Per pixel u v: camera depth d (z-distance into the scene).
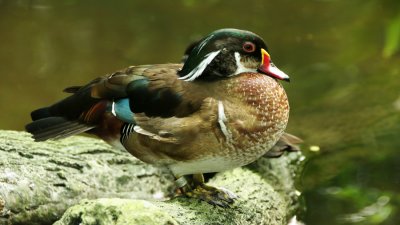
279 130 8.62
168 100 8.41
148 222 7.25
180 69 8.94
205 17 16.28
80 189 9.15
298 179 10.57
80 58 14.59
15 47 14.93
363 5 16.64
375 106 12.92
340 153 11.59
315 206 10.41
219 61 8.67
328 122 12.42
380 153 11.54
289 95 13.51
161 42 15.21
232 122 8.23
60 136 8.88
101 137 9.06
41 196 8.73
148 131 8.41
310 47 15.09
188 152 8.30
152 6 16.81
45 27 15.75
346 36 15.49
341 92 13.50
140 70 8.89
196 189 8.96
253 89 8.44
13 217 8.43
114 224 7.24
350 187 10.78
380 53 14.84
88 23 15.99
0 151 9.06
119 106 8.66
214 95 8.37
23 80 13.83
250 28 15.75
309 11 16.58
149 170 10.05
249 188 9.50
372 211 10.29
